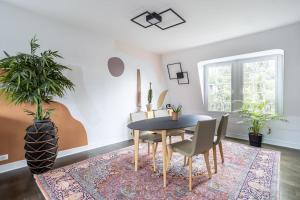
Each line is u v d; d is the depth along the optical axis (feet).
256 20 8.82
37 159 7.55
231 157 9.30
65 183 6.97
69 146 10.19
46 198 6.03
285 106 10.91
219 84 14.65
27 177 7.60
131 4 7.46
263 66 12.36
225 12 8.01
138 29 10.28
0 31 7.82
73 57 10.22
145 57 14.74
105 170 8.09
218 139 7.88
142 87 14.56
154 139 8.40
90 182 7.04
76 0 7.29
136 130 8.06
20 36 8.38
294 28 9.31
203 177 7.30
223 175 7.41
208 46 12.92
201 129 6.46
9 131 8.25
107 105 12.01
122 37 11.73
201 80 15.17
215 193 6.17
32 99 7.20
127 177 7.43
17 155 8.49
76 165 8.64
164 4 7.38
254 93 12.85
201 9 7.75
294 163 8.55
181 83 15.90
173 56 15.23
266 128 11.96
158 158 9.45
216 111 14.90
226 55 12.46
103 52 11.68
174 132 9.38
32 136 7.44
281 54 11.53
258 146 11.02
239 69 13.44
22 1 7.59
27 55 6.98
